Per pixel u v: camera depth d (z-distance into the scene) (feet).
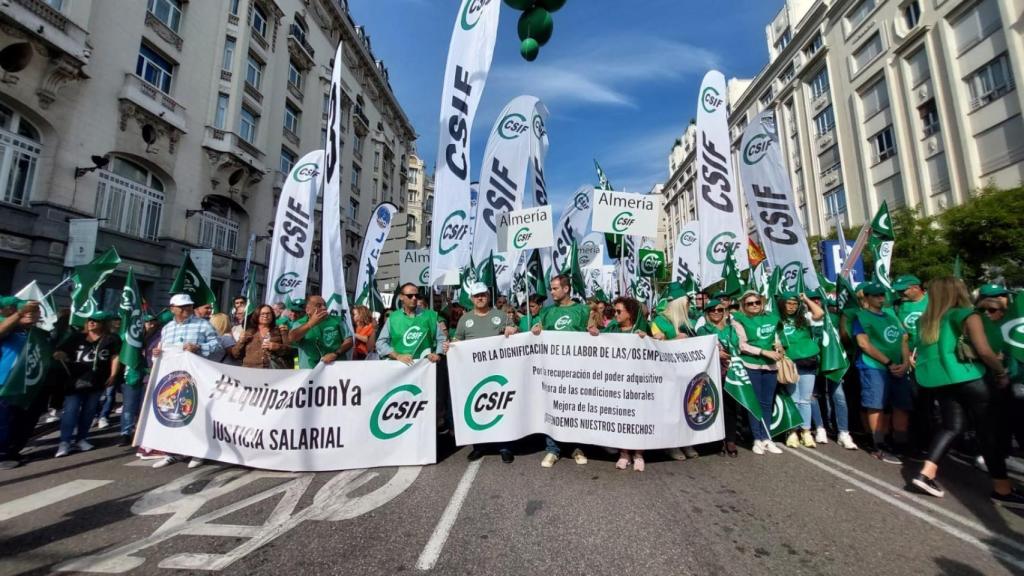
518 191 24.61
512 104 25.23
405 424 13.99
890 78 71.87
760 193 25.48
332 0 94.38
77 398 15.93
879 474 13.07
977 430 11.02
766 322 15.85
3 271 39.32
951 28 61.67
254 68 72.84
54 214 41.81
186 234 58.34
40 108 41.09
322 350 16.44
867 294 15.46
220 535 9.33
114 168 49.88
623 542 8.91
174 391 14.32
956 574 7.80
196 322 15.89
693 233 34.04
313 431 13.51
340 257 18.30
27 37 39.24
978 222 41.55
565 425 14.20
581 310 16.03
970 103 59.26
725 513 10.30
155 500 11.29
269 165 76.02
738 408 18.93
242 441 13.52
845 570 7.95
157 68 55.47
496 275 27.45
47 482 12.71
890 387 15.01
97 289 17.19
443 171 19.34
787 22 107.04
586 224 34.24
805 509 10.55
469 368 14.64
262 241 73.61
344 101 103.19
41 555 8.54
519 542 8.91
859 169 79.61
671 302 16.60
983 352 10.34
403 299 16.07
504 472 13.30
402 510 10.51
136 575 7.83
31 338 14.57
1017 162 53.57
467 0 20.34
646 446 13.57
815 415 17.04
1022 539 9.02
